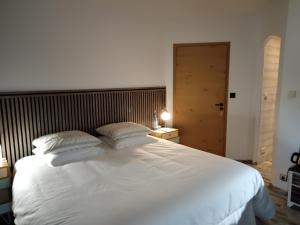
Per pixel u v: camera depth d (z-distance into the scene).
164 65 3.84
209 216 1.61
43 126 2.69
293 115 2.73
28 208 1.54
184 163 2.18
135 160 2.31
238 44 3.66
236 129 3.87
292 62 2.68
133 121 3.51
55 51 2.75
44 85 2.72
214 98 3.85
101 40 3.11
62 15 2.75
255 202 2.13
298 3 2.57
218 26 3.66
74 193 1.65
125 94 3.38
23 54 2.54
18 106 2.51
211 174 1.92
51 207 1.49
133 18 3.38
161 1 3.06
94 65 3.09
